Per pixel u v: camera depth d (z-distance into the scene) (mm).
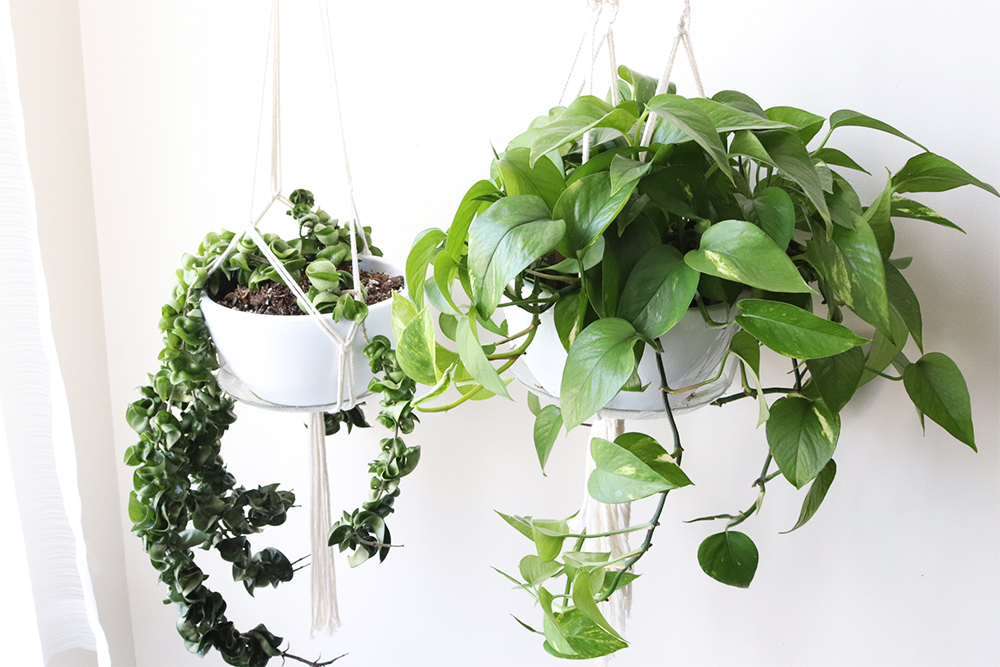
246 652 801
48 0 952
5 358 808
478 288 496
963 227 760
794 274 447
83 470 1091
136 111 1005
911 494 840
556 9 846
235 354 685
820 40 770
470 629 1073
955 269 770
